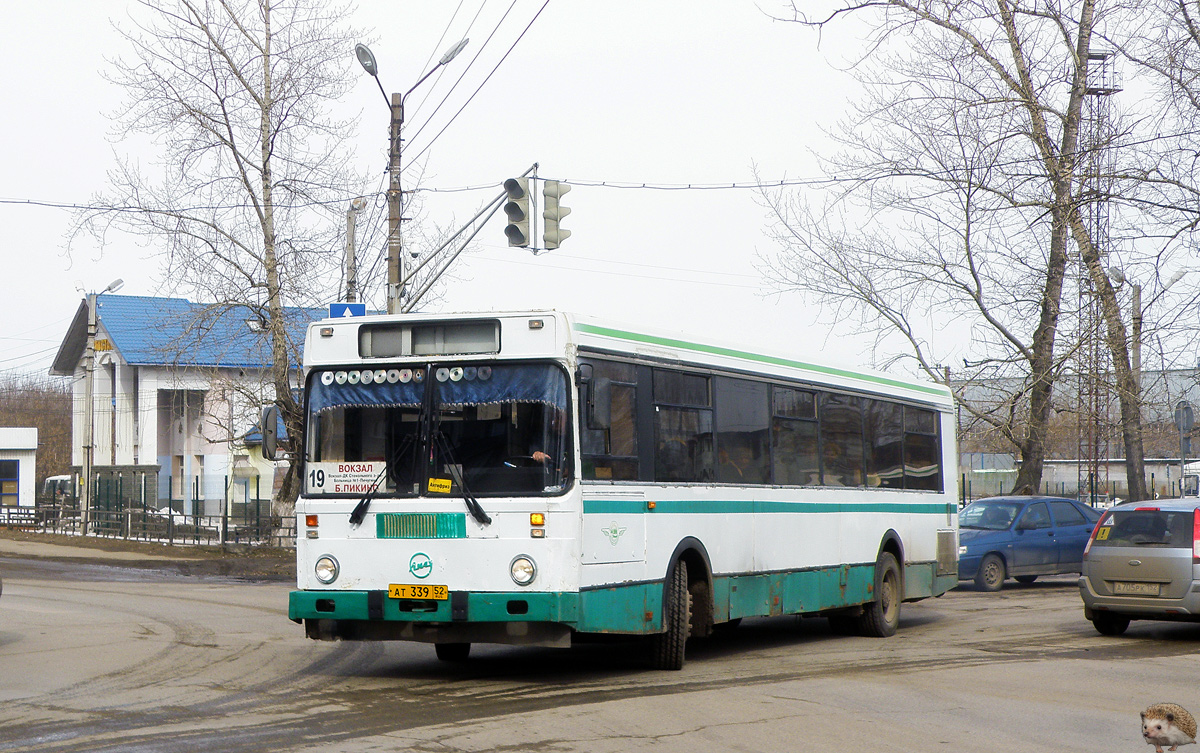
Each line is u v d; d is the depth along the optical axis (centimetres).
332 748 768
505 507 1003
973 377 2422
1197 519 1446
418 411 1038
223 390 3359
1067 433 3819
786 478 1367
